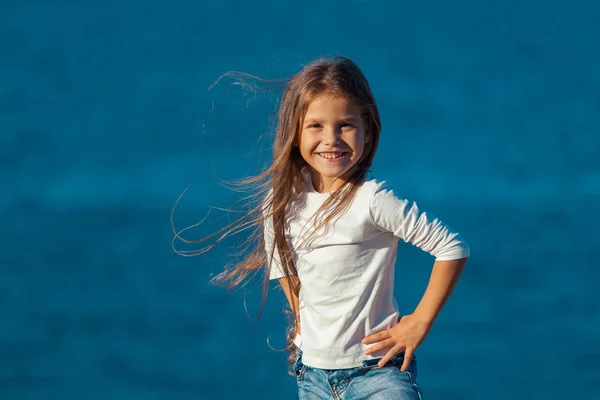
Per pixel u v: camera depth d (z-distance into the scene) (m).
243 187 7.70
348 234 4.73
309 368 4.98
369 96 4.75
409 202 4.70
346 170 4.72
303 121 4.75
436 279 4.67
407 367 4.75
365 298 4.80
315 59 5.08
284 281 5.24
